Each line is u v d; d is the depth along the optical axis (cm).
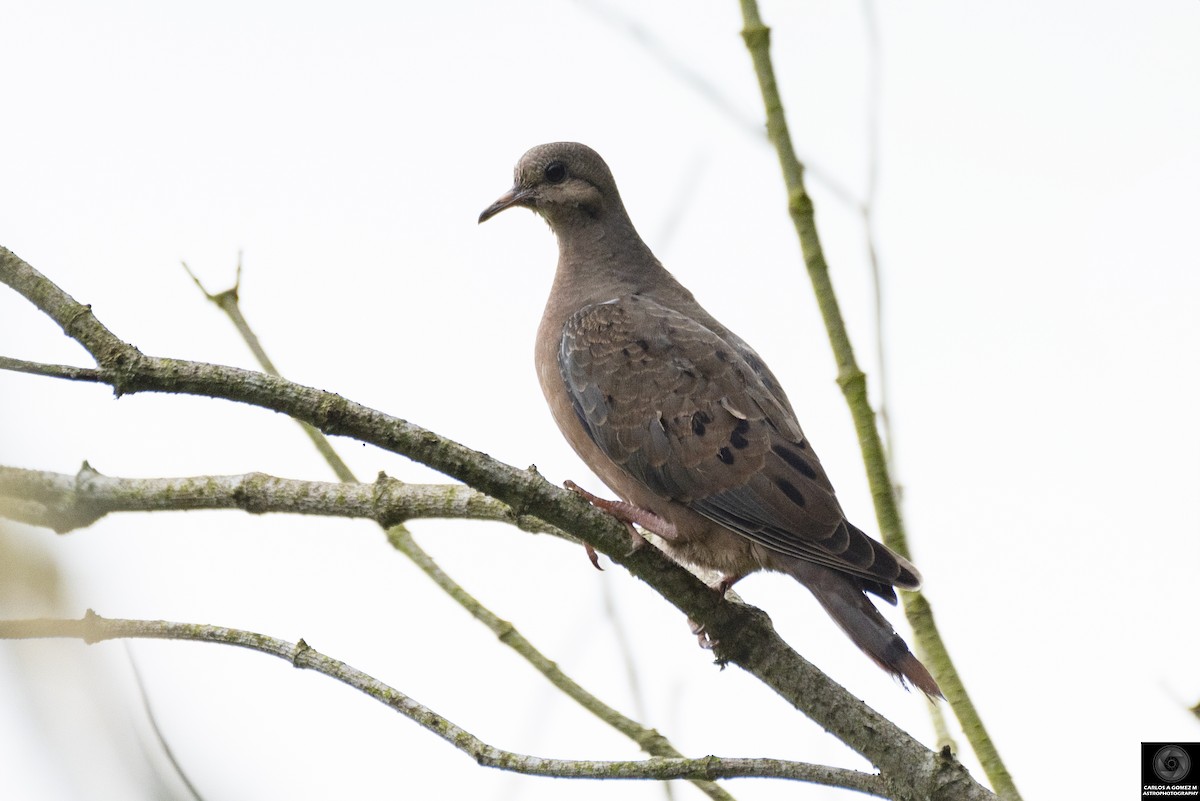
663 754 930
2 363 739
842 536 938
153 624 746
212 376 750
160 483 880
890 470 977
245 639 778
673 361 1060
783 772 738
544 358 1145
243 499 881
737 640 845
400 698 765
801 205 1003
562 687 953
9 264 767
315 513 888
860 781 743
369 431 768
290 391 757
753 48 1027
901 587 894
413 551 1011
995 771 889
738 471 1001
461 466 787
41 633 681
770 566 1007
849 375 984
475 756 749
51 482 859
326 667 773
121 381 741
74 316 751
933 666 929
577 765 739
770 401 1045
